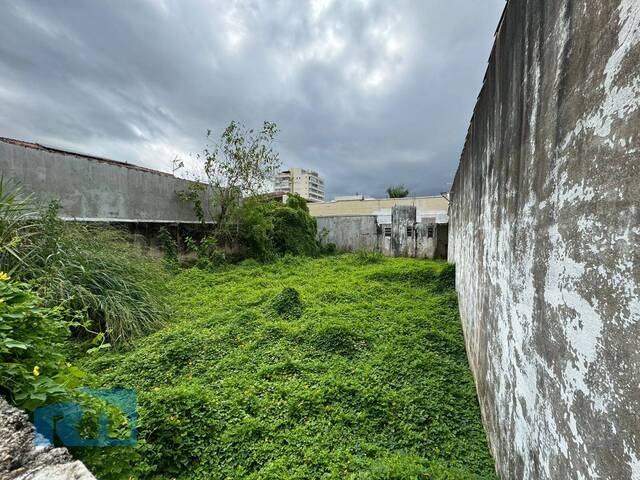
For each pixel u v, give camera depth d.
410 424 2.28
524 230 1.45
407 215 11.59
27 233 3.84
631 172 0.71
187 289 5.91
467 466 1.92
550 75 1.18
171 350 3.22
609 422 0.78
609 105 0.80
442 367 3.05
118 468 1.30
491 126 2.32
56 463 0.94
